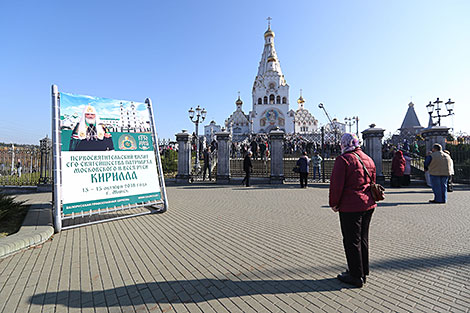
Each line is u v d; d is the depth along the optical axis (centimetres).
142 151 684
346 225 292
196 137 1981
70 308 263
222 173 1399
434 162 784
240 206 768
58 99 563
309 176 1531
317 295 278
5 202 604
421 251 396
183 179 1422
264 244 439
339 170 288
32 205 725
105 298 280
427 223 555
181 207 760
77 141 574
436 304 257
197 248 424
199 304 266
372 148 1281
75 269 350
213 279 318
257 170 1570
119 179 623
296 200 862
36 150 1362
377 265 348
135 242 456
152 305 266
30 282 315
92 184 578
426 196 917
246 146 2262
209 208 742
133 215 641
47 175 1312
